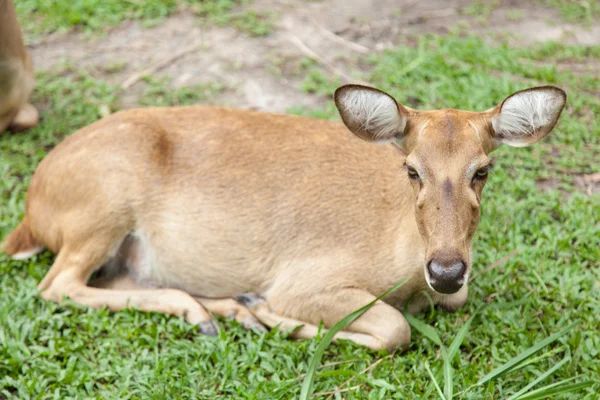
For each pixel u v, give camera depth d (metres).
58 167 7.93
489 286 7.95
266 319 7.66
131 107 10.55
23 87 9.94
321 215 7.60
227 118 8.10
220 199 7.72
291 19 12.38
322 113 10.23
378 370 7.01
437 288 6.44
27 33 11.92
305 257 7.58
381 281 7.44
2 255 8.33
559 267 8.18
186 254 7.80
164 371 7.01
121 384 6.90
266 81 11.07
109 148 7.80
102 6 12.33
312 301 7.51
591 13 12.56
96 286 8.10
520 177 9.33
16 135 10.10
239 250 7.70
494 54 11.44
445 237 6.43
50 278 7.92
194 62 11.45
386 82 10.87
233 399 6.79
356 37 12.05
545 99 6.66
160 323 7.65
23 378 6.90
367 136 7.11
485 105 10.40
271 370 7.05
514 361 6.71
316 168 7.77
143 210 7.81
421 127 6.79
